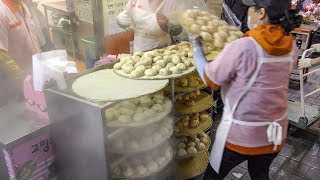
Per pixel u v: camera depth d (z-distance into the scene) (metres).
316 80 4.93
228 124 1.71
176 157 2.53
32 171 1.98
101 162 1.82
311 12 5.27
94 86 2.00
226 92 1.69
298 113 3.48
